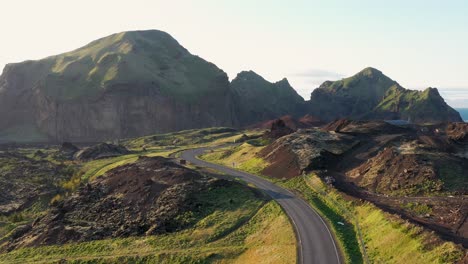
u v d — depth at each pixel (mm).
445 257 33688
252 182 74125
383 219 45844
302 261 39031
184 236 52594
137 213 61656
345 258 39562
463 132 83812
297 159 80062
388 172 67250
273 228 50250
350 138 90688
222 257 46156
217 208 59875
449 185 60188
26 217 76438
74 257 50844
